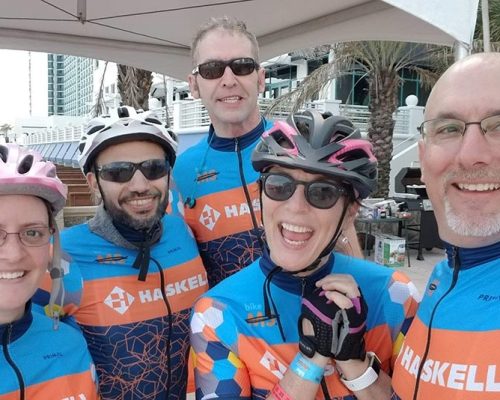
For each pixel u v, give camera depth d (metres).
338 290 1.34
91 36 5.61
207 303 1.49
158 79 20.25
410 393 1.24
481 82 1.16
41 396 1.34
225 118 2.27
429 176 1.27
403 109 15.07
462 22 2.61
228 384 1.38
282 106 10.72
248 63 2.24
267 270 1.50
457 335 1.15
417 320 1.34
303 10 4.65
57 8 4.69
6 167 1.24
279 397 1.30
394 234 9.00
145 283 1.86
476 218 1.18
